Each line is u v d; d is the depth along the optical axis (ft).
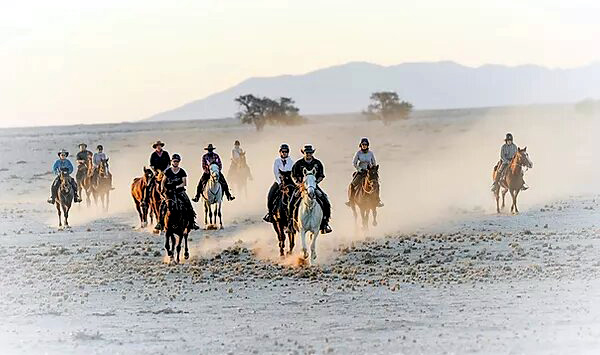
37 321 55.83
